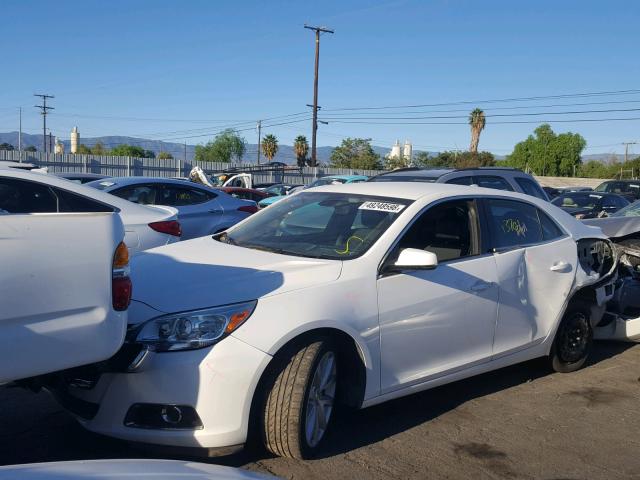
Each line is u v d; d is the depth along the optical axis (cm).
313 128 4225
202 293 387
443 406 504
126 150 6694
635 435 465
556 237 577
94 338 329
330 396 405
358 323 407
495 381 568
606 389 558
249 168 3166
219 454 362
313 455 398
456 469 399
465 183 990
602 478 398
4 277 299
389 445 427
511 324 517
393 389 434
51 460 385
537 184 1077
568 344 584
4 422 438
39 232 312
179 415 359
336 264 424
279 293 389
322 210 507
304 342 385
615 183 2173
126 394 363
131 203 720
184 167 3747
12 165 597
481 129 5638
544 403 520
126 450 400
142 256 469
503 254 517
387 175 1059
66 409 389
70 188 534
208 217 1006
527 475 397
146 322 371
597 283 596
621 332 657
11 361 301
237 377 357
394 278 436
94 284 330
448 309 462
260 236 501
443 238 487
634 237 718
